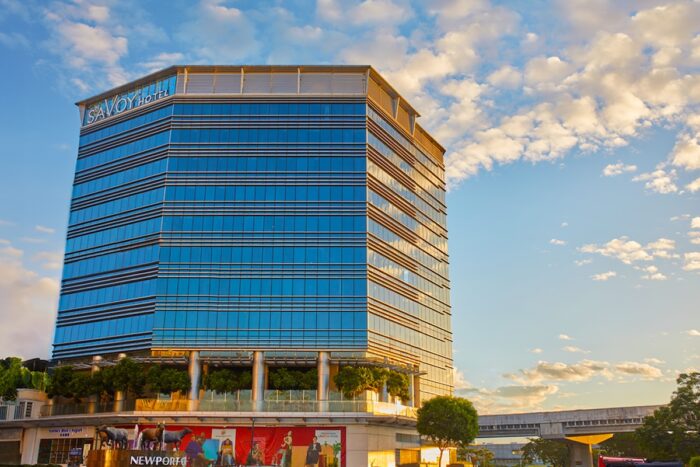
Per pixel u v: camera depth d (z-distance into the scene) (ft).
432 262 302.04
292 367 227.40
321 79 257.14
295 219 237.66
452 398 233.55
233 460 205.26
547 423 364.99
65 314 250.78
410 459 246.68
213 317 224.94
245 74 257.14
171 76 261.03
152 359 218.18
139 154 254.68
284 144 246.88
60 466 188.44
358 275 231.91
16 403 235.81
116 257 245.24
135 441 181.06
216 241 234.17
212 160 244.63
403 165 281.74
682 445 264.31
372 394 220.84
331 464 205.26
